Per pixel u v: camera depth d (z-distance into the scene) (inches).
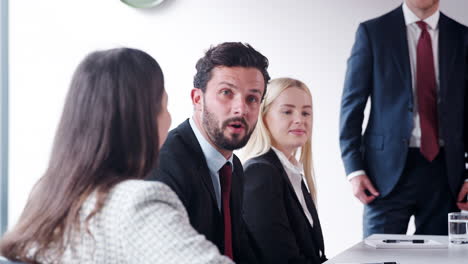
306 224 108.2
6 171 189.2
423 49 143.1
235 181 87.1
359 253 79.4
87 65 44.5
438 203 139.9
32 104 191.3
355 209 159.3
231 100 86.4
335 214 161.0
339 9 160.9
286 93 125.4
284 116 124.0
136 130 43.3
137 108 43.6
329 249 161.6
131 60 44.6
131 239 37.2
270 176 102.5
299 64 165.2
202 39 174.7
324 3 162.6
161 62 178.1
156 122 44.9
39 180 44.4
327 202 161.6
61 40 188.1
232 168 87.0
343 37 160.9
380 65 144.1
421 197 140.3
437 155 140.6
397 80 142.4
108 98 43.0
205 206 78.4
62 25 188.1
